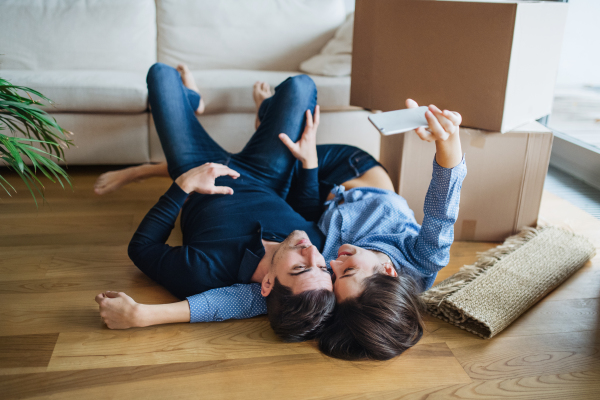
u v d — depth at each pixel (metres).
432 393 1.00
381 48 1.70
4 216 1.71
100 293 1.19
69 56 2.38
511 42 1.39
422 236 1.22
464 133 1.54
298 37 2.51
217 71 2.28
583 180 2.24
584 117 2.28
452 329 1.20
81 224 1.68
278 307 1.10
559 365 1.09
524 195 1.60
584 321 1.25
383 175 1.62
